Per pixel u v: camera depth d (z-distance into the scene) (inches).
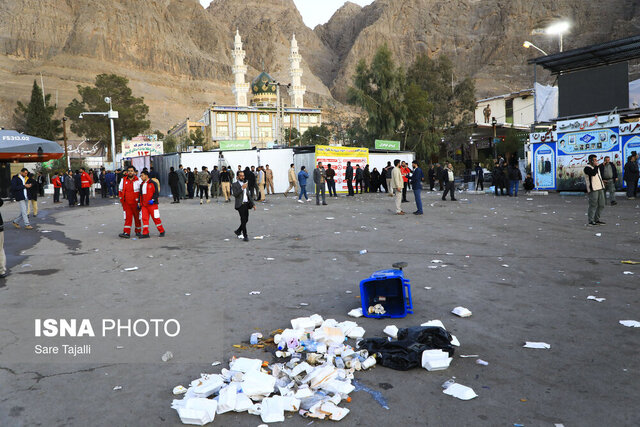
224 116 5315.0
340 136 3806.6
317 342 164.1
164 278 272.1
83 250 373.4
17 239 444.1
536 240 380.2
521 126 2320.4
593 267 280.5
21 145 616.4
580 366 146.5
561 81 938.7
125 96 3454.7
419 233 431.8
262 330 183.8
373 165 1273.4
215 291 241.3
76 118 3356.3
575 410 121.0
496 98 2689.5
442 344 157.2
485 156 2363.4
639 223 458.6
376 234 430.3
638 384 134.0
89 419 121.3
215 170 978.7
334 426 116.0
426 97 1889.8
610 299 215.6
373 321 193.6
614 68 868.6
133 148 1512.1
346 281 259.8
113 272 290.5
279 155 1178.0
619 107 868.0
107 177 1145.4
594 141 858.1
